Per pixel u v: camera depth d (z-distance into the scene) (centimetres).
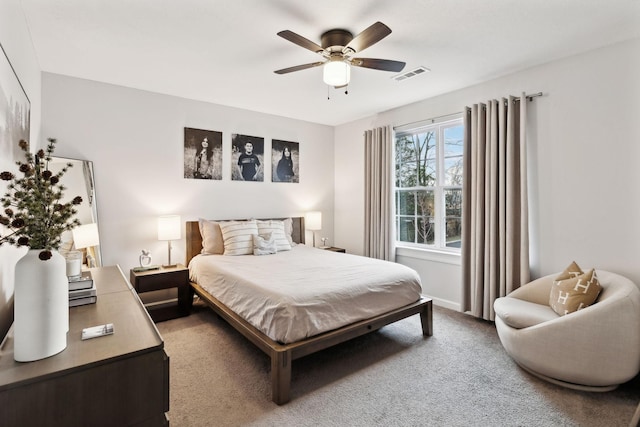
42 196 119
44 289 108
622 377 195
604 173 259
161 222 347
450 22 221
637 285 243
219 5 201
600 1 198
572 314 207
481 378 223
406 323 329
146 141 358
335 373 230
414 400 198
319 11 207
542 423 177
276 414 185
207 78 322
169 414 183
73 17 213
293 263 325
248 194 439
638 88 242
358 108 428
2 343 120
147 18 215
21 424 95
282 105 415
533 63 289
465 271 343
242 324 238
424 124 393
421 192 414
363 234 479
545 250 292
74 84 316
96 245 307
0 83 133
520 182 300
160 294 376
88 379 104
